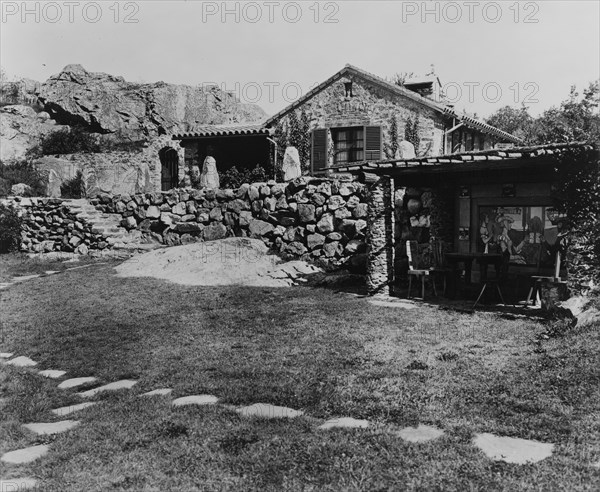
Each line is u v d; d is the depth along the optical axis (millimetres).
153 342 9266
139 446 5352
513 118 37750
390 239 12305
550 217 11281
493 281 11055
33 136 35156
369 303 11461
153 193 19312
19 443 5625
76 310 11625
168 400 6566
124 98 36656
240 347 8742
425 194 14312
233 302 11711
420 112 19922
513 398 6148
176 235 18562
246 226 17016
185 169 25141
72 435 5672
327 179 15430
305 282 13945
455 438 5195
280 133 22469
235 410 6156
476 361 7523
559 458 4766
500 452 4934
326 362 7750
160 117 35906
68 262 18391
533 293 11438
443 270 11953
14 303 12578
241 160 24734
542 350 7789
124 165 31250
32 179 28531
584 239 9227
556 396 6191
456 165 10555
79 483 4598
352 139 21297
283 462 4809
